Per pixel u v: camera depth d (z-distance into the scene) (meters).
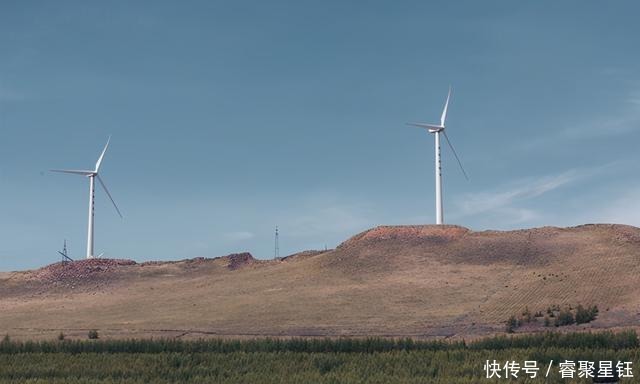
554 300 127.94
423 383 76.25
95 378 83.06
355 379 79.31
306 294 144.50
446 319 122.31
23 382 80.94
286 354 93.19
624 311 116.75
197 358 92.38
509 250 162.75
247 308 137.25
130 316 138.00
